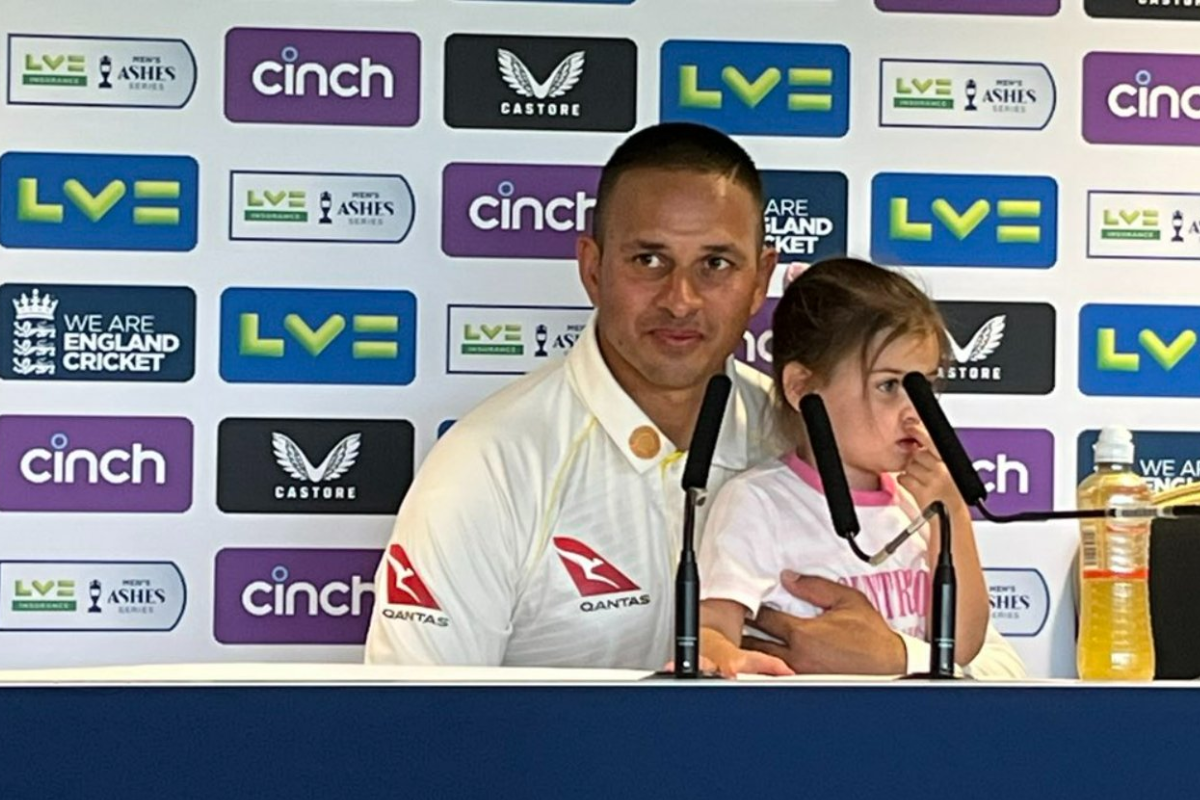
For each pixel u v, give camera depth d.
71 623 6.08
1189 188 6.34
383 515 6.18
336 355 6.15
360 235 6.15
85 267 6.07
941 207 6.28
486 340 6.18
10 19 6.04
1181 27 6.33
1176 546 5.31
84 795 2.98
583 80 6.18
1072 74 6.30
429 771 3.04
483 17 6.15
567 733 3.06
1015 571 6.29
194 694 3.00
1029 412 6.29
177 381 6.11
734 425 5.63
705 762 3.08
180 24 6.09
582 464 5.55
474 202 6.17
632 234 5.41
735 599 5.04
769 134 6.23
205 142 6.10
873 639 4.94
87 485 6.08
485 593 5.42
